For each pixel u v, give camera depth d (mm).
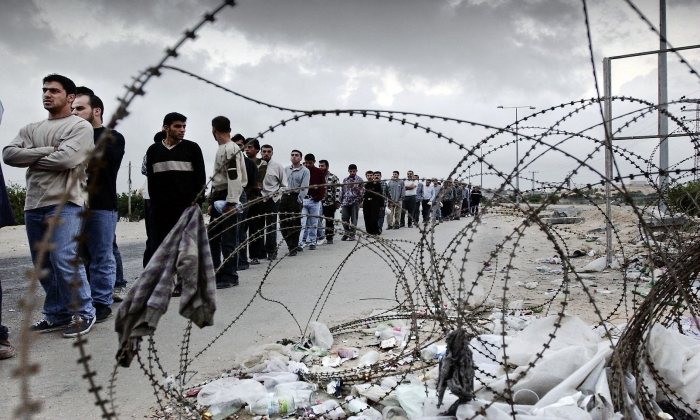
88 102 5469
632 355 2852
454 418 2555
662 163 8141
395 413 3051
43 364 3988
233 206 6941
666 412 2797
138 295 2049
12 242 14398
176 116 6066
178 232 2143
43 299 6762
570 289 6512
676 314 3494
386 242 3422
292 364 3824
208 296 2127
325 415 3027
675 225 3395
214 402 3121
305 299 6258
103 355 4203
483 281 7293
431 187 21344
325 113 2156
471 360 2588
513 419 2365
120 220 29469
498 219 22266
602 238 12469
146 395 3379
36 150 4480
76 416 3064
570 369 3018
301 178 10688
